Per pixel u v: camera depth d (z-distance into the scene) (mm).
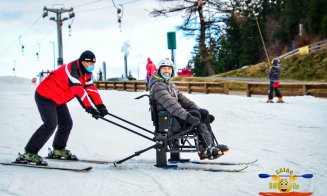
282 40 54406
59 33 38938
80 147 7090
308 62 37125
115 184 4445
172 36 19281
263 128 9391
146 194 4066
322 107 13773
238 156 6246
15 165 5293
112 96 19812
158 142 5383
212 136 5285
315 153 6449
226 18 44906
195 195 4047
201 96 19391
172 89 5465
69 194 4004
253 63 58281
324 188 4340
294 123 10164
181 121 5328
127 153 6633
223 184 4477
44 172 4934
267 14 59719
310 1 49000
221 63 62469
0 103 14922
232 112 12461
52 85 5223
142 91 26078
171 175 4922
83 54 5215
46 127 5293
